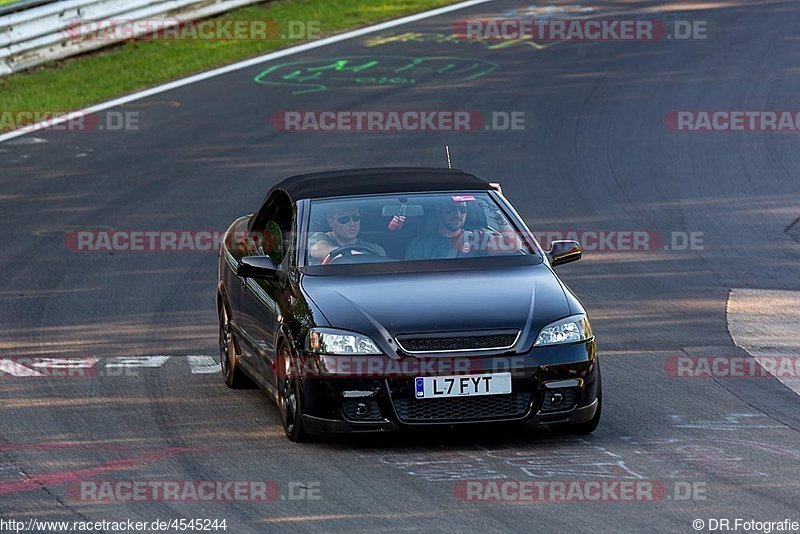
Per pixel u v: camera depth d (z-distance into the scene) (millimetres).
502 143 65938
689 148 64875
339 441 29719
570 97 73688
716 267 48219
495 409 28328
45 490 26406
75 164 64125
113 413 32500
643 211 55750
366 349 28219
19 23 78438
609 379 35188
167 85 77250
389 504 25062
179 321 42469
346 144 66000
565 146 65438
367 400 28109
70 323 42406
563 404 28750
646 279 46875
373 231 32312
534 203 57094
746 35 86000
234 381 34812
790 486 25984
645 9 93438
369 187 33750
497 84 76375
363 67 80062
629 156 63812
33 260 50375
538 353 28375
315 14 92438
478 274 31031
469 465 27594
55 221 55625
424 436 30031
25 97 74625
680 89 74875
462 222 32562
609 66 79688
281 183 36000
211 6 89938
